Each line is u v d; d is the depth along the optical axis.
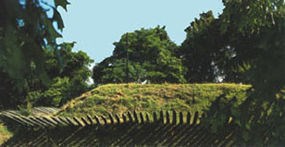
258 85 6.35
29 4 4.53
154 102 38.16
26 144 34.47
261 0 9.92
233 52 71.19
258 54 6.31
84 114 37.38
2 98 48.09
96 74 81.44
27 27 4.58
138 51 83.12
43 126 34.06
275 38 6.21
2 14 4.31
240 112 7.21
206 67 79.19
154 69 80.75
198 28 79.25
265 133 7.28
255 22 10.11
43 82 4.77
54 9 4.71
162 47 83.06
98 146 33.75
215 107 7.68
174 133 32.69
